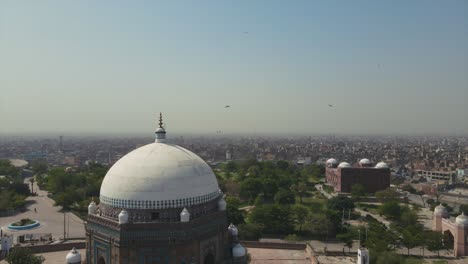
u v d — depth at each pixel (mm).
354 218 133500
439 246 97875
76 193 143375
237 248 60094
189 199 53688
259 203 147500
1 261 76562
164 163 54531
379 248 87312
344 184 184625
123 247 50656
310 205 154125
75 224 120250
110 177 56000
